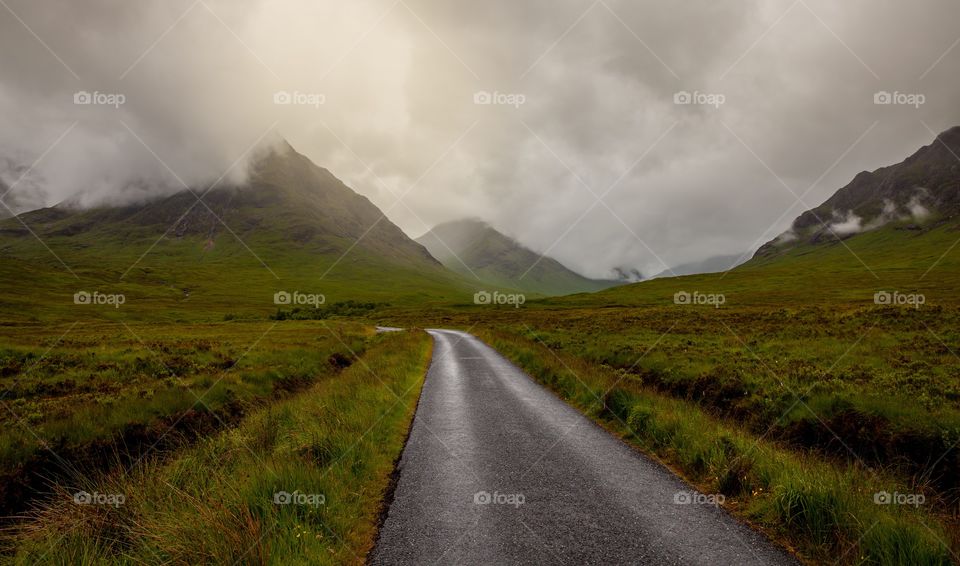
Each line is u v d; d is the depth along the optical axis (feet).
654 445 32.14
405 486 25.14
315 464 25.34
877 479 23.32
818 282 386.93
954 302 141.18
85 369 66.90
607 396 43.96
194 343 105.29
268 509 19.27
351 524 20.07
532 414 43.24
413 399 50.70
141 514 19.79
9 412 40.09
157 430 38.17
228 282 650.43
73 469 29.35
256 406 49.49
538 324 187.32
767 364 56.44
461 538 19.11
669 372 56.80
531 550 18.03
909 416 31.60
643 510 21.77
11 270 449.06
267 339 128.36
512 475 26.73
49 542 18.44
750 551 17.90
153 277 596.70
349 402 42.63
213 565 15.69
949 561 15.76
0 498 25.39
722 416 42.34
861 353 62.59
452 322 292.40
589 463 28.86
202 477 24.41
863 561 16.51
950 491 24.66
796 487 20.31
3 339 114.42
